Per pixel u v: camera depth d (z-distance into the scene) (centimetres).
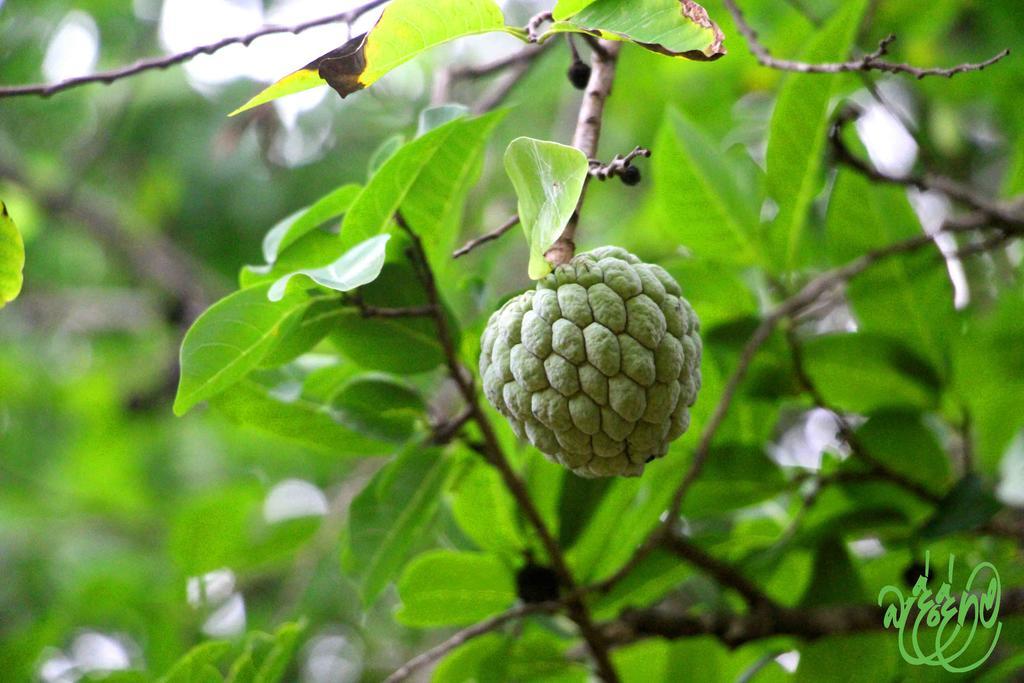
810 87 140
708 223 145
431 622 140
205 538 158
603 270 123
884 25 167
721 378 144
